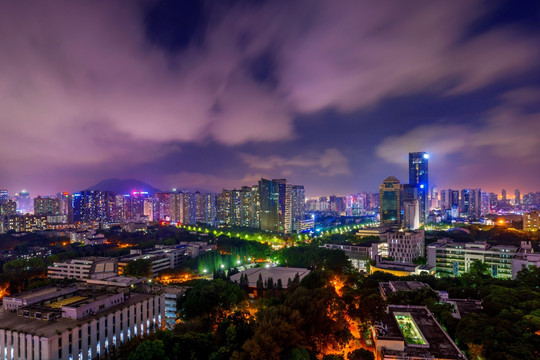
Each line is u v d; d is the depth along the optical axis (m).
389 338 112.94
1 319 142.00
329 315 138.62
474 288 183.25
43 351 121.88
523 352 103.62
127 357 122.00
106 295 163.62
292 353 109.94
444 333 121.06
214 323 168.50
